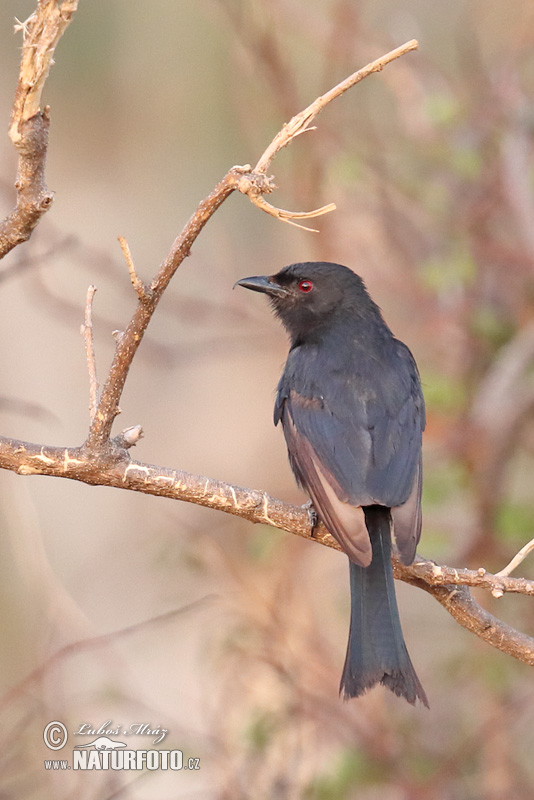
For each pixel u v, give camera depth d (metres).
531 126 13.52
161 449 20.20
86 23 21.14
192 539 12.91
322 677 12.06
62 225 20.88
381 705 12.20
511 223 13.66
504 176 13.23
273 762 11.20
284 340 15.13
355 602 7.52
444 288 13.33
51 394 18.31
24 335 18.12
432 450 13.09
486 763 12.19
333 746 11.77
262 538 12.87
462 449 12.69
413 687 7.27
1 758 10.96
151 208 21.11
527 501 13.59
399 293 13.70
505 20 14.87
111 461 6.90
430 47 15.83
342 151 13.57
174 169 21.20
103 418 6.73
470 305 13.46
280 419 9.05
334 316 9.36
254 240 19.64
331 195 13.78
